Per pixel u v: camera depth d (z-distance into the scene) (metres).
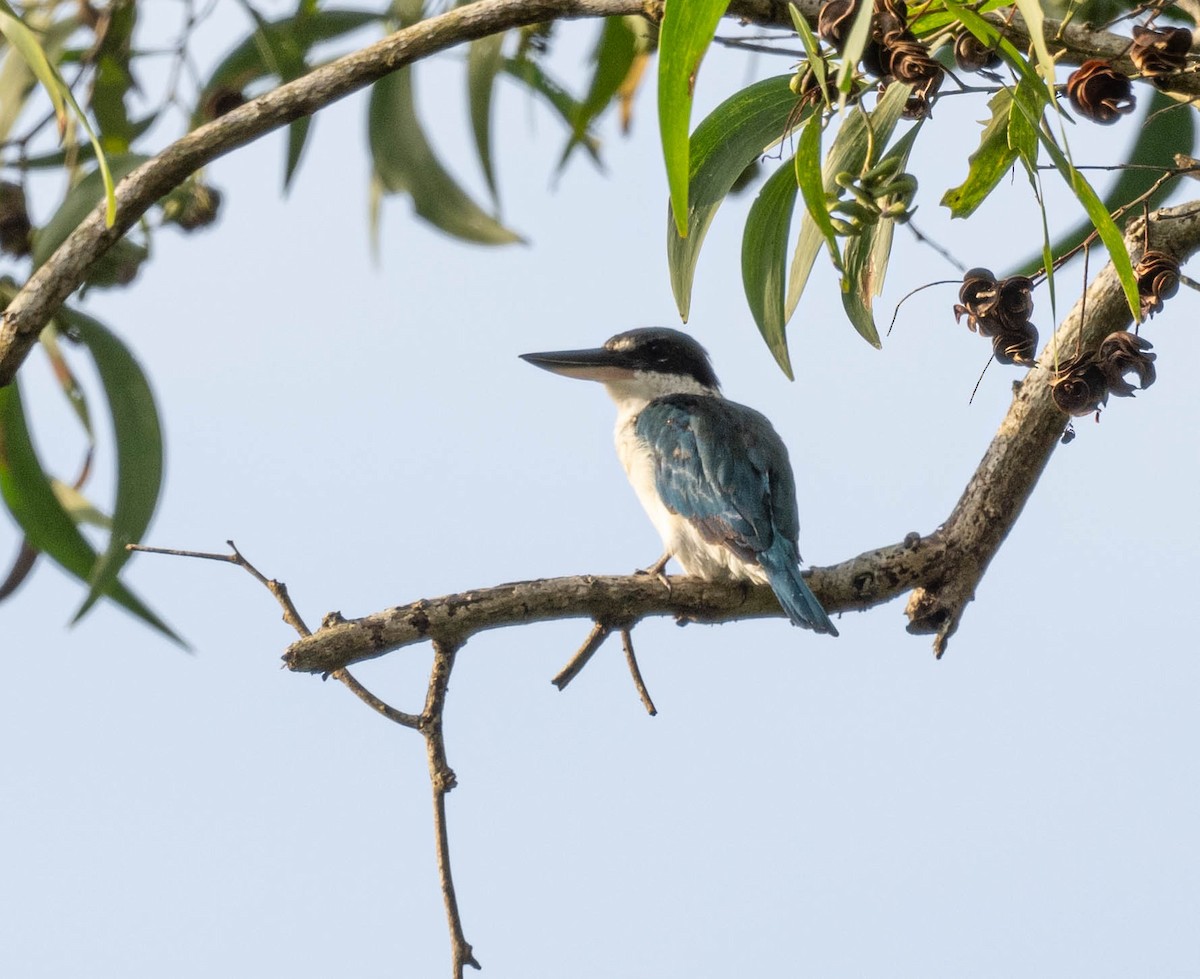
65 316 11.23
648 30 12.60
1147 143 10.12
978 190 8.40
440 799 8.09
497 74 13.02
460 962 7.93
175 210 12.07
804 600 9.71
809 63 7.46
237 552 8.01
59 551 12.21
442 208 13.24
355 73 8.98
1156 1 7.45
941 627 9.55
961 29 7.38
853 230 7.74
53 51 13.57
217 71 13.09
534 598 8.45
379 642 8.11
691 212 8.76
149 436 11.16
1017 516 9.32
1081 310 7.96
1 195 11.84
